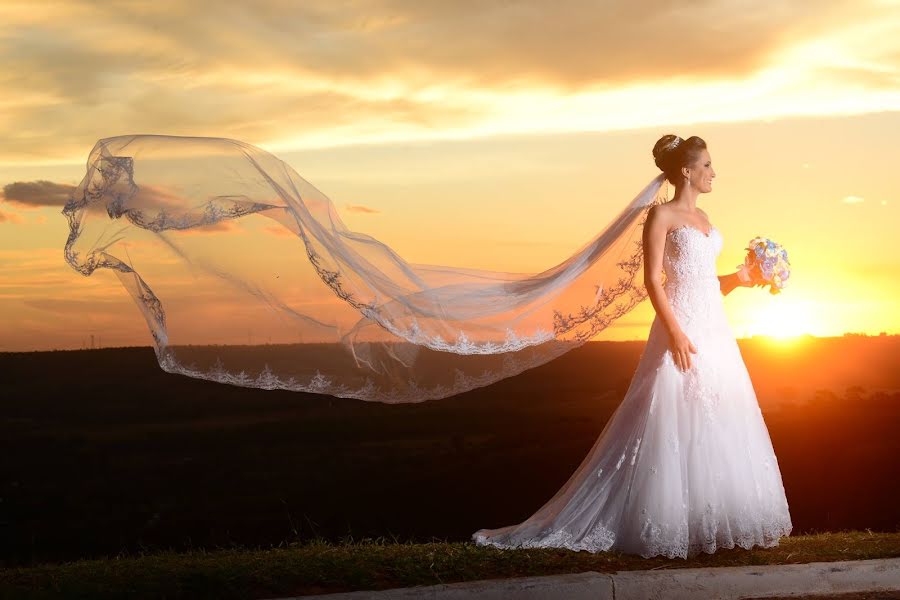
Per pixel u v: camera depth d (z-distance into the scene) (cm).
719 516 561
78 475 2845
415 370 581
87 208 537
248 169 557
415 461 2583
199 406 4038
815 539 614
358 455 2916
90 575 557
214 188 548
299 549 627
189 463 2986
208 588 507
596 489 582
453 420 3588
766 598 515
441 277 599
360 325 568
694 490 561
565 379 4422
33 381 4184
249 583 513
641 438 570
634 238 620
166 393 4234
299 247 562
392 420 3753
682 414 568
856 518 1265
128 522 2147
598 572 514
